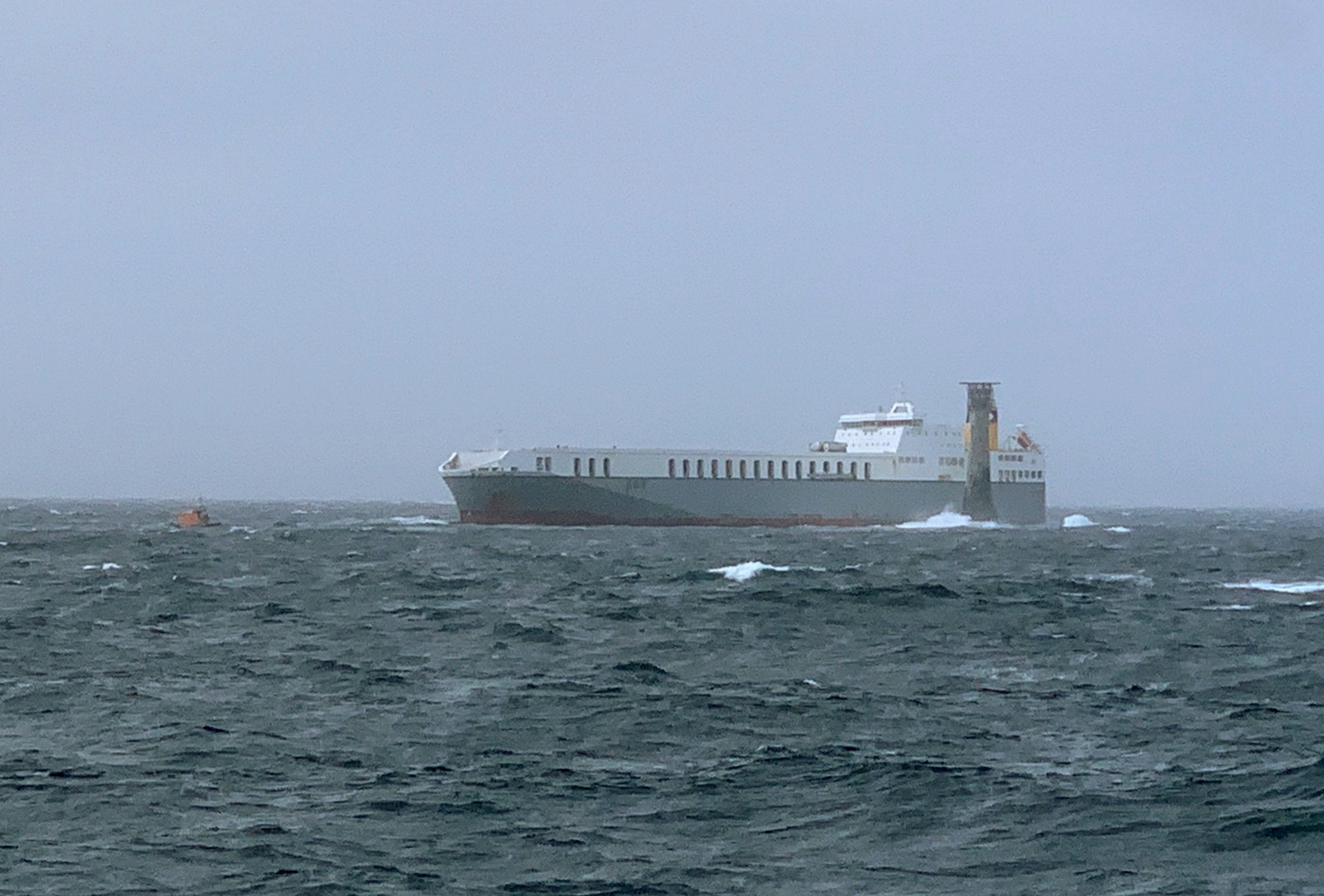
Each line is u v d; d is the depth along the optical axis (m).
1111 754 59.88
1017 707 71.38
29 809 50.44
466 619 112.44
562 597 131.38
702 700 72.81
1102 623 112.06
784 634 103.50
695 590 136.88
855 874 43.53
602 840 47.03
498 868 44.16
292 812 50.25
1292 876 43.25
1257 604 130.75
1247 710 70.69
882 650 94.62
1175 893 41.69
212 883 42.66
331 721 67.19
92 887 42.22
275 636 101.44
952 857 45.25
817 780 55.19
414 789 53.53
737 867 44.22
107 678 80.38
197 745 61.12
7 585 142.50
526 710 70.06
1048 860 44.88
